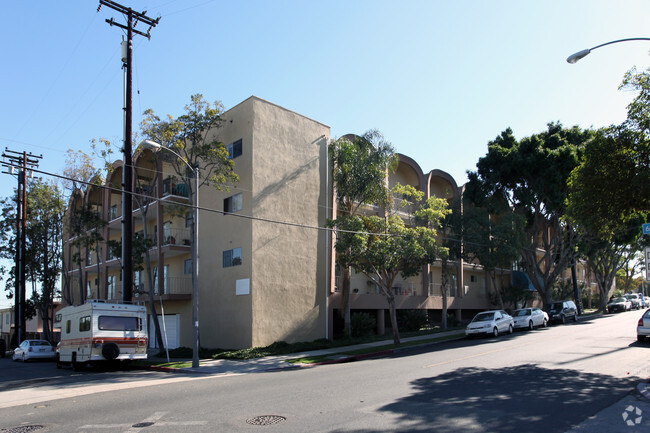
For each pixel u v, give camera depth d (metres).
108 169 25.27
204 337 27.44
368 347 24.59
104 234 37.75
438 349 22.62
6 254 38.91
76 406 10.81
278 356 22.27
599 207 15.84
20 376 20.05
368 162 27.00
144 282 34.78
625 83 14.90
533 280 38.50
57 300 52.22
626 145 14.80
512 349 19.11
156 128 24.20
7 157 36.56
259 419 8.44
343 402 9.66
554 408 8.77
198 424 8.29
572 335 24.38
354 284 32.81
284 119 27.47
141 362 22.80
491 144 36.69
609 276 53.94
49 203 37.62
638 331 20.20
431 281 39.31
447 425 7.64
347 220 24.02
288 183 27.03
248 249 24.97
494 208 34.94
